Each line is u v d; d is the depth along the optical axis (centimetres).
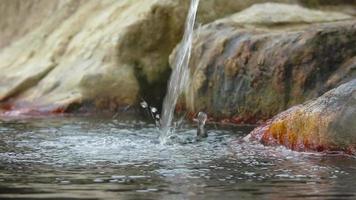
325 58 1570
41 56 2373
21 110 2052
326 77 1558
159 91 2122
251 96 1669
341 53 1562
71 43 2314
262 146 1248
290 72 1603
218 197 808
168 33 2180
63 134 1455
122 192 838
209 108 1759
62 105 2002
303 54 1592
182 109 1862
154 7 2183
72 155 1144
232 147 1240
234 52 1720
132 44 2164
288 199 799
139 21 2175
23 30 2695
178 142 1318
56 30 2473
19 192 841
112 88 2067
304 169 999
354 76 1511
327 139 1159
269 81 1639
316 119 1184
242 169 1002
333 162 1060
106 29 2258
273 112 1623
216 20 1978
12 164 1050
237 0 2172
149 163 1058
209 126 1609
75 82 2094
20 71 2302
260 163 1058
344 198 805
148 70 2131
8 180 918
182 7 2186
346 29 1584
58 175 954
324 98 1214
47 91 2116
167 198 805
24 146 1259
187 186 874
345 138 1141
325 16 1947
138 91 2075
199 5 2142
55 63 2264
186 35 1925
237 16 1922
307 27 1736
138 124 1677
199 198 803
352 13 2142
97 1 2447
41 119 1819
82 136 1415
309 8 2147
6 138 1385
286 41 1634
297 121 1220
